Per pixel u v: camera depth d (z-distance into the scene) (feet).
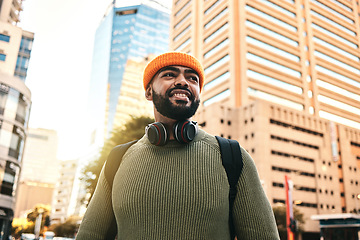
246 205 3.05
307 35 199.31
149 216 2.91
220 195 2.96
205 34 200.54
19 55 151.84
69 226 195.62
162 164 3.13
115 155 3.71
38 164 528.63
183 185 2.95
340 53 211.41
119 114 374.22
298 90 182.91
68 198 332.80
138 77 395.96
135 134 51.24
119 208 3.10
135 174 3.15
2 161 85.61
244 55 170.81
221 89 174.09
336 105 195.62
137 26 416.05
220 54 181.47
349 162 171.83
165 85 3.46
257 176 3.30
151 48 412.77
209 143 3.32
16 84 92.38
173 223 2.85
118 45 412.36
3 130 87.04
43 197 402.31
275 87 174.81
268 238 2.93
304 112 178.91
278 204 132.77
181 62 3.55
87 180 51.29
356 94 209.26
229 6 182.50
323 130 167.73
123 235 3.05
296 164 150.92
